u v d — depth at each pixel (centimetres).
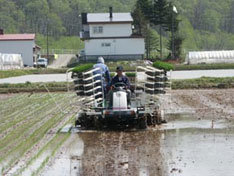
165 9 12688
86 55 12231
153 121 2478
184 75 6706
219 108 3142
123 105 2330
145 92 2450
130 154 1759
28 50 12300
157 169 1520
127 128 2427
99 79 2459
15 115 3025
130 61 10931
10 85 5166
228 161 1602
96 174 1476
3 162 1658
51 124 2588
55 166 1590
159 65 2472
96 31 12200
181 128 2361
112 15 12500
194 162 1600
